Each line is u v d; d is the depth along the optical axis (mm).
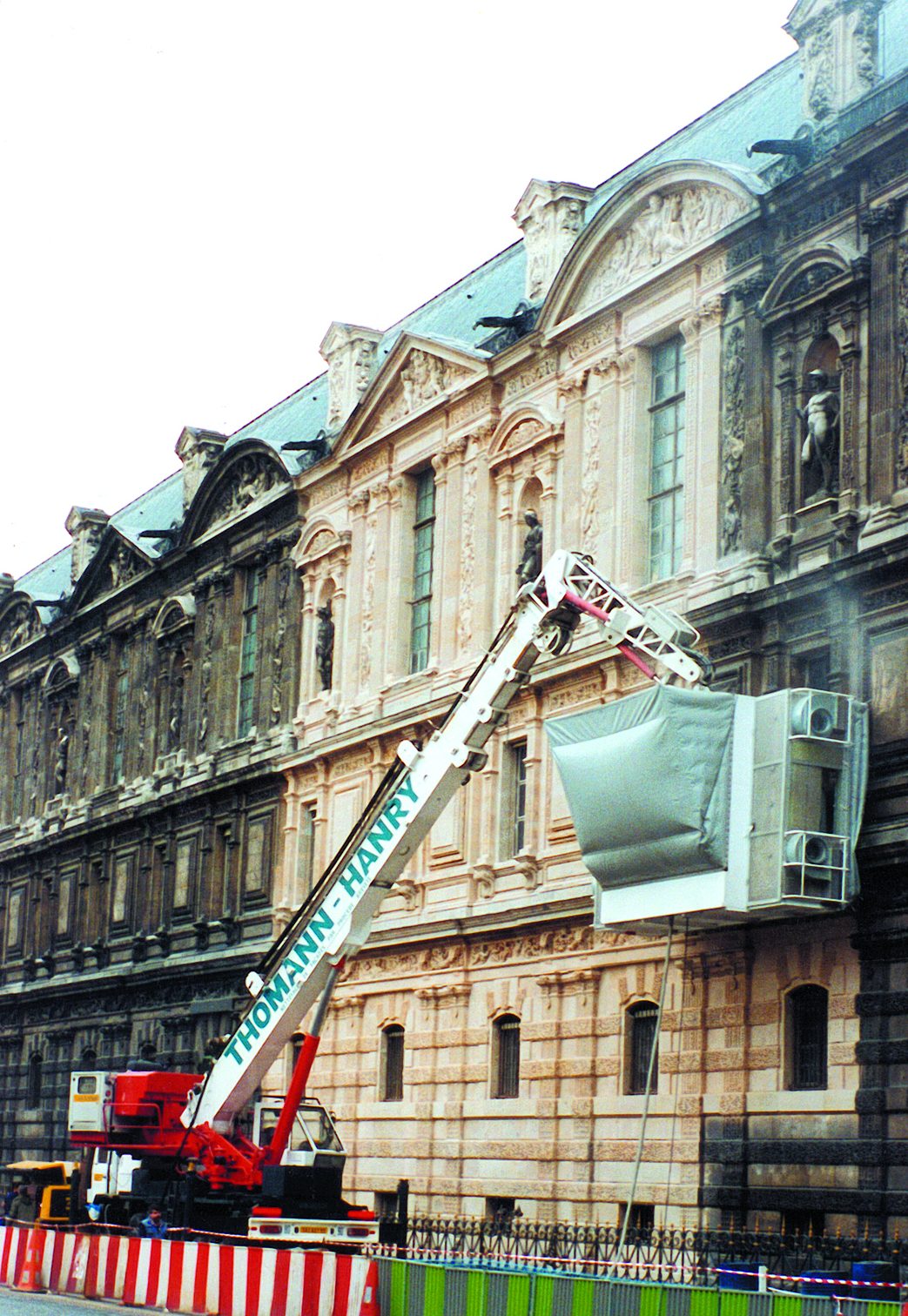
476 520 56844
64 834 84062
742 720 41156
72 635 87438
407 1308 32406
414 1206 54500
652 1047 44688
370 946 58469
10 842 91375
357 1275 33156
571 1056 49406
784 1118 42062
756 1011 43344
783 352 45531
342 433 64188
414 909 56781
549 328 53812
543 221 56906
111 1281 39188
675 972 46031
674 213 49656
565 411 53406
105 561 84062
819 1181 40844
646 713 41812
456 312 65312
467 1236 50625
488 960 53594
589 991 49094
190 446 79312
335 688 63750
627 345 51156
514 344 55219
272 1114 46531
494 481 56719
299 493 67312
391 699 60094
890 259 42500
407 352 60781
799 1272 38188
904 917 39719
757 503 45438
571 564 40031
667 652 38906
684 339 49281
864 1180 39625
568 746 44281
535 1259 42844
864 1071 40062
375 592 61969
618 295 51094
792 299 45344
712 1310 26984
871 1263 35500
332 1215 42094
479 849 54438
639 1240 44938
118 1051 76250
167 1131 47719
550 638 40469
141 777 78062
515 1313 29875
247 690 70812
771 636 44188
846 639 42156
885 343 42312
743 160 50188
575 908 49625
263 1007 44531
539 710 52562
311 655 66000
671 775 40906
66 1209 50438
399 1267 32812
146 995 74625
